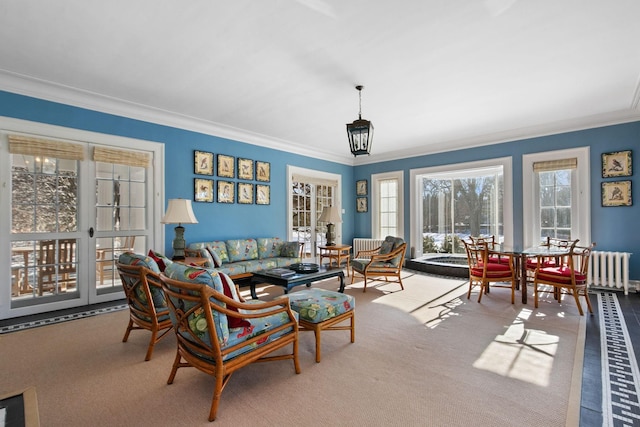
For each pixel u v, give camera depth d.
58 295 3.60
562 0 2.06
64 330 2.93
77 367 2.22
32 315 3.36
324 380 2.04
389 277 5.41
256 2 2.10
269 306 1.95
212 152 4.93
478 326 2.99
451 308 3.58
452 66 2.98
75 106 3.65
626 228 4.24
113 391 1.92
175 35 2.49
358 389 1.93
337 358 2.35
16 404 1.11
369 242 6.88
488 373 2.10
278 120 4.64
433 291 4.40
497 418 1.63
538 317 3.23
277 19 2.28
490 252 3.81
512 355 2.36
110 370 2.18
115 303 3.82
